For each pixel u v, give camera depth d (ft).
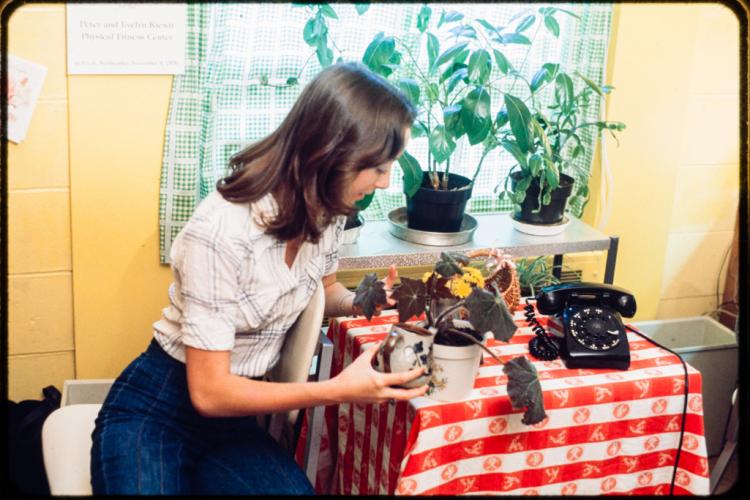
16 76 7.09
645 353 5.95
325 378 5.82
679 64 8.46
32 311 7.73
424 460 5.07
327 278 6.19
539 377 5.53
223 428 5.42
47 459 5.38
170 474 4.97
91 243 7.59
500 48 8.14
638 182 8.84
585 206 8.82
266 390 4.94
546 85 8.38
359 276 8.58
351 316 6.26
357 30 7.68
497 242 7.68
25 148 7.27
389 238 7.68
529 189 7.76
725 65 8.84
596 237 7.89
